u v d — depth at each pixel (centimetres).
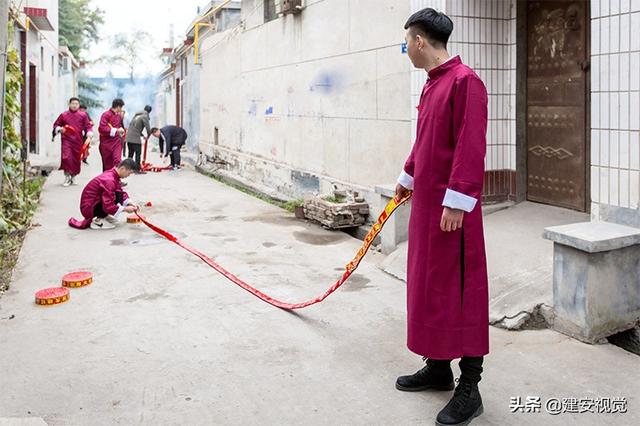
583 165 561
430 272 319
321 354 406
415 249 328
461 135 302
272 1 1115
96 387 361
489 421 318
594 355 394
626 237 401
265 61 1168
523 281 477
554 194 596
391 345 420
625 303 420
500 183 634
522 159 626
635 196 414
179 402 343
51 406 338
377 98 759
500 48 620
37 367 387
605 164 432
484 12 609
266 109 1173
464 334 315
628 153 414
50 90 1872
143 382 367
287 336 438
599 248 392
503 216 607
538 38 600
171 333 443
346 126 841
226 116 1489
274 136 1132
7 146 782
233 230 799
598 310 410
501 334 432
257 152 1241
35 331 447
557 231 417
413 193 331
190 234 773
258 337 436
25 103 1380
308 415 328
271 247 705
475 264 316
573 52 562
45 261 636
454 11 597
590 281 405
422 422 320
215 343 425
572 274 417
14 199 811
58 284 560
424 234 321
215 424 320
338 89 859
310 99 957
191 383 366
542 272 478
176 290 543
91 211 787
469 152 300
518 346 411
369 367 386
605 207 436
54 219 861
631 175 414
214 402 343
